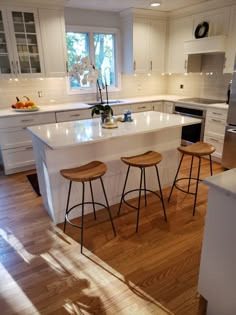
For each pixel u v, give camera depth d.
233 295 1.29
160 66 4.82
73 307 1.58
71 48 4.29
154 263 1.92
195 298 1.63
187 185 3.16
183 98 4.64
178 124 2.53
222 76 4.20
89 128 2.41
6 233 2.30
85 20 4.21
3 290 1.71
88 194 2.54
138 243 2.14
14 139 3.50
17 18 3.39
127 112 2.70
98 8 4.13
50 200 2.38
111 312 1.54
